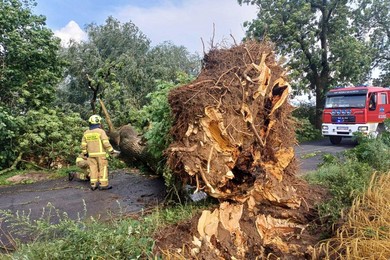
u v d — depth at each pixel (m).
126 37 16.66
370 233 3.02
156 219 3.65
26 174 8.70
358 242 2.87
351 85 18.83
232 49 3.73
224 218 3.40
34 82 10.38
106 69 12.12
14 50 9.63
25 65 10.29
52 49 10.79
